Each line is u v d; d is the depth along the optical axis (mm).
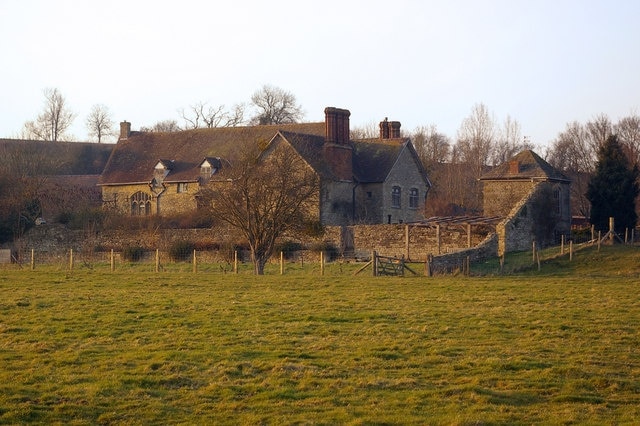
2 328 22953
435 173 93688
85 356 19469
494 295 30047
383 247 53469
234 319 24328
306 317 24516
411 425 14047
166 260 56000
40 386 16734
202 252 55469
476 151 92750
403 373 17609
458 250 48812
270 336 21625
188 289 32875
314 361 18703
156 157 76625
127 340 21422
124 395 16141
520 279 36750
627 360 18656
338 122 64812
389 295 30141
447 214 79812
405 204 69625
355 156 69938
